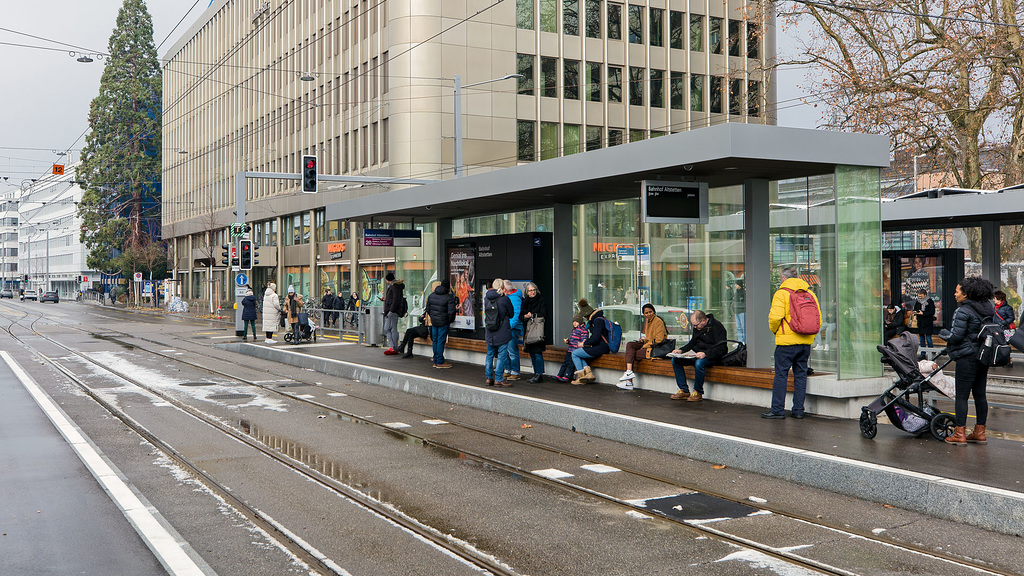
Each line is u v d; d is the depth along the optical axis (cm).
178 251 7531
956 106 2414
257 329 3644
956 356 888
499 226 1823
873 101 2450
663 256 1431
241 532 653
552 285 1636
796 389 1066
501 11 3862
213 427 1122
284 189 5212
